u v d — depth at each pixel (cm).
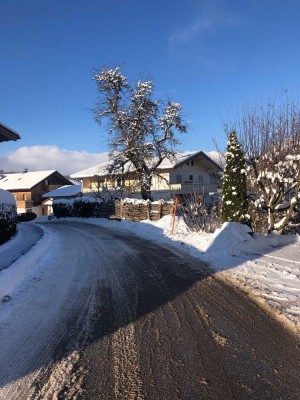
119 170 3569
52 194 6041
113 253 1240
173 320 577
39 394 375
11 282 785
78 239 1673
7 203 1493
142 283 816
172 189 4272
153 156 3519
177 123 3462
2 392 380
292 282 770
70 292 751
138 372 416
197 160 4688
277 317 578
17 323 574
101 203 3203
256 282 781
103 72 3409
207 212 2002
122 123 3469
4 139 1320
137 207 2595
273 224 1402
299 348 467
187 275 880
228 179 1368
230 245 1173
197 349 471
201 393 370
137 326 555
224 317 585
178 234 1620
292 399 356
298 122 1395
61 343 498
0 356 461
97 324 568
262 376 400
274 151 1369
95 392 378
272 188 1359
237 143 1370
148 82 3441
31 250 1159
